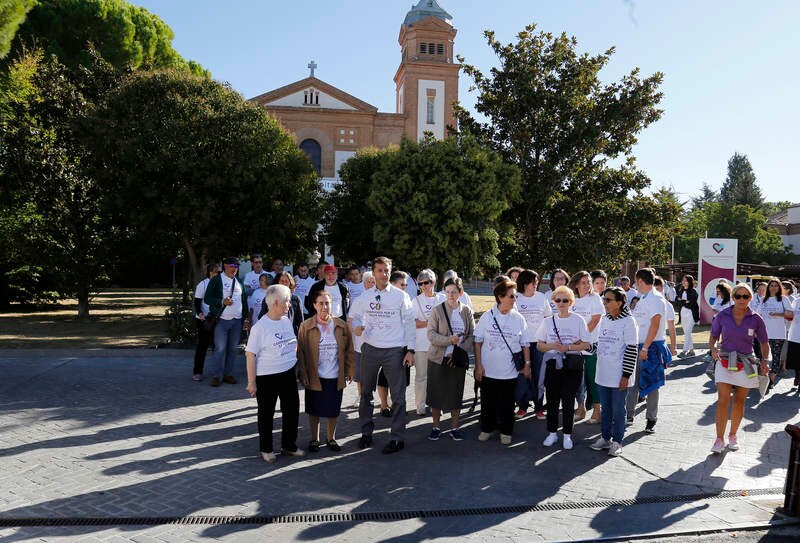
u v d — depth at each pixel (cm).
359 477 545
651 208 2102
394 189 1969
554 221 2183
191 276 2267
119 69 2389
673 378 1082
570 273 2189
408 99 4434
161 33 3756
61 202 2061
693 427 746
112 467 553
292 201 2050
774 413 838
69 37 3209
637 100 2073
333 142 4275
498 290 651
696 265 3725
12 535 407
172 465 564
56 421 710
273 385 585
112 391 877
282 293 587
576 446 659
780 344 1027
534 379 777
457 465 585
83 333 1596
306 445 649
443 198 1947
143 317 2191
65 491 490
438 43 4534
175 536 414
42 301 2458
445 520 455
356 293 1015
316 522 445
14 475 525
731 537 440
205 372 1047
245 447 633
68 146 2105
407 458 605
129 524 432
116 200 1822
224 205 1917
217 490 503
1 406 772
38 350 1165
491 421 669
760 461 614
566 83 2109
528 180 2153
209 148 1925
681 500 506
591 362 757
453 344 661
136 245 2197
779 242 5516
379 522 448
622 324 621
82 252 2102
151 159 1767
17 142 2002
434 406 669
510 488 524
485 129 2270
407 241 1995
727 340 645
